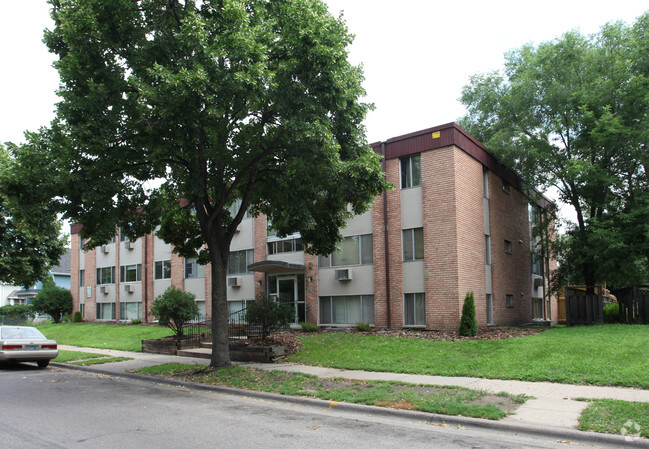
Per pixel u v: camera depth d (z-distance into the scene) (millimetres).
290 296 21891
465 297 16703
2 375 13773
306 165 11953
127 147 11609
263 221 23188
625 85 18125
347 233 20047
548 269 27500
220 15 10906
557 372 9938
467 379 10000
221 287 12859
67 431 6887
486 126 24281
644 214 17297
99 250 33156
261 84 10547
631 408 7023
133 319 29141
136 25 11500
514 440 6289
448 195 17531
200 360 15023
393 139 19109
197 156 12172
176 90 9766
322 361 12992
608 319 18875
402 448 5938
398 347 13906
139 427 7117
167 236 15320
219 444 6152
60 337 25594
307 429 6941
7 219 21797
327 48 10883
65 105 10367
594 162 19328
